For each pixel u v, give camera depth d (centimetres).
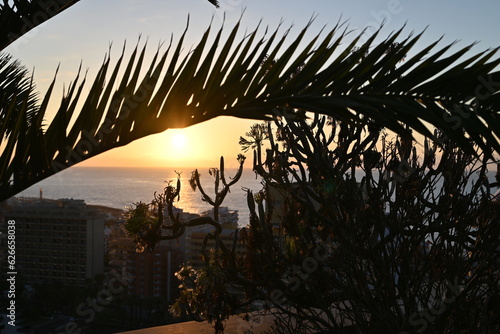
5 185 124
